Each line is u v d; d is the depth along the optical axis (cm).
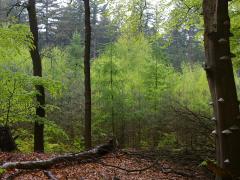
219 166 343
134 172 923
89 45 1459
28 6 1473
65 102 2439
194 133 923
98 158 1055
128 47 2792
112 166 894
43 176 800
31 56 1495
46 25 4684
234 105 340
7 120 1203
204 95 2861
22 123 1933
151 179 848
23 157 1021
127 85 2670
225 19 342
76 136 2367
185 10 1034
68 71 2883
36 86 1426
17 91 1196
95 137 2391
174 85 2834
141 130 2417
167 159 975
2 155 1038
